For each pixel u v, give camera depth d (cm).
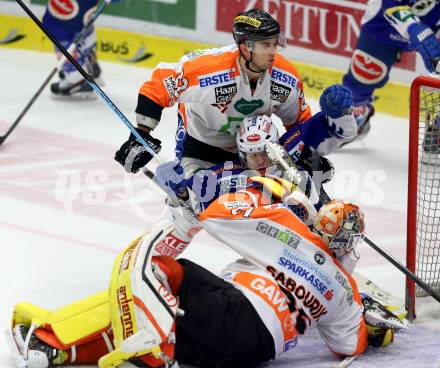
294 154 1239
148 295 977
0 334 1139
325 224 1030
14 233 1541
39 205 1683
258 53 1153
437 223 1445
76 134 2136
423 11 1897
